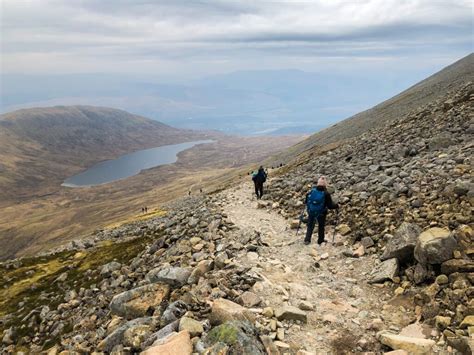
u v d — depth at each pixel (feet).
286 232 65.72
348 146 164.66
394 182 63.46
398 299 36.76
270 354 27.17
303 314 33.53
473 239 37.83
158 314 39.27
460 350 26.45
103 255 136.05
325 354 29.25
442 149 75.25
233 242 59.67
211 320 31.71
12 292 132.26
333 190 76.38
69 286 104.99
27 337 78.28
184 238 76.74
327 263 49.26
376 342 30.40
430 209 48.42
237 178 520.83
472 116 95.09
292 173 143.95
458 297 31.94
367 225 55.42
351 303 37.68
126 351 30.66
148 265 76.02
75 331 63.36
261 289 39.11
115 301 45.57
